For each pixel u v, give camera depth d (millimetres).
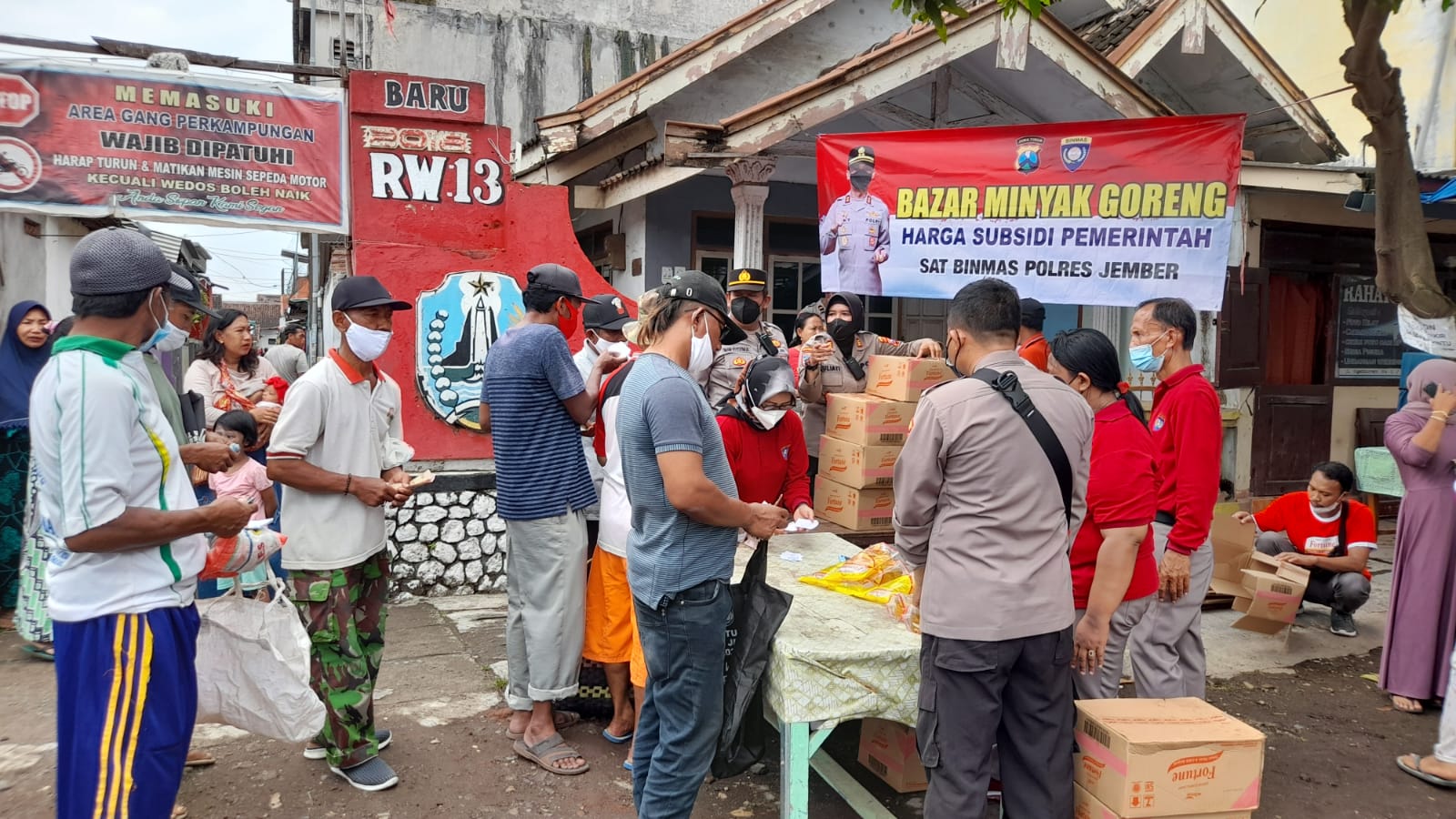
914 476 2717
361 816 3328
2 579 5352
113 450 2246
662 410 2734
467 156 6012
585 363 4504
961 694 2664
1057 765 2734
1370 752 4055
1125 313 7594
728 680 2941
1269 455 8422
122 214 5598
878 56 6234
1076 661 3127
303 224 5883
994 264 5621
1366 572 5504
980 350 2846
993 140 5559
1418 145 7941
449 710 4238
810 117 6344
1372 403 8883
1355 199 6789
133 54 5594
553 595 3670
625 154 8281
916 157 5680
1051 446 2674
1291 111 7297
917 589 3047
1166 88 7785
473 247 6059
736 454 3838
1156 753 2674
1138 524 3018
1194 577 3658
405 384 5910
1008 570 2637
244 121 5750
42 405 2238
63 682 2311
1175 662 3658
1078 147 5418
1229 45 7031
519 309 6090
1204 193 5266
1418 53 8031
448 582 6012
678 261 8391
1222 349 7809
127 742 2307
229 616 2967
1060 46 6395
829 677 2893
